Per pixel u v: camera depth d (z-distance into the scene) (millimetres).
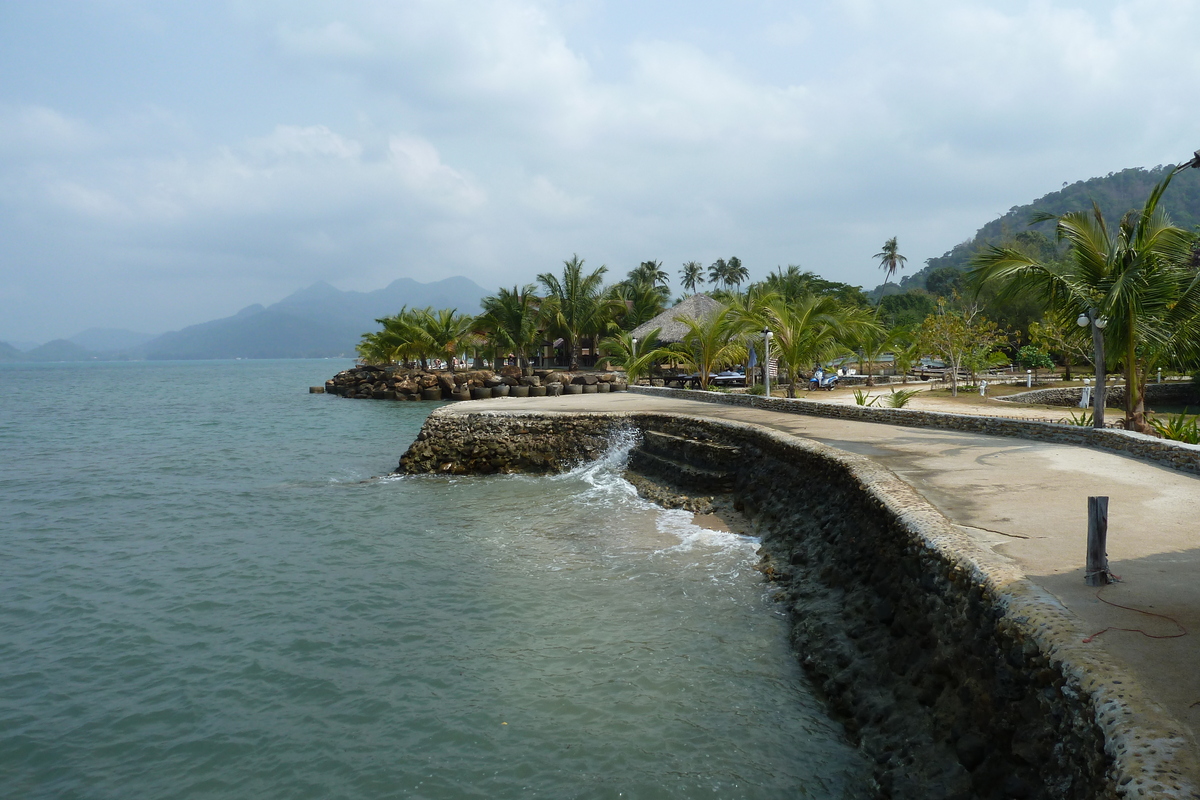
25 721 7238
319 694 7676
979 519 8164
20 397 71000
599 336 59938
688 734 6699
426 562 12289
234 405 54000
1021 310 52938
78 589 11148
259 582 11367
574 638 8930
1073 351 31766
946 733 5562
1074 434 13562
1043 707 4598
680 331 43406
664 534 13625
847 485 10938
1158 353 15336
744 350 35375
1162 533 7371
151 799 6016
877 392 33938
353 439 30844
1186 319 14555
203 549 13375
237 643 9023
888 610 7598
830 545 10305
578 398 31828
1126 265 14234
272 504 17438
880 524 8875
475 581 11203
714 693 7453
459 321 64812
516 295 54656
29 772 6391
